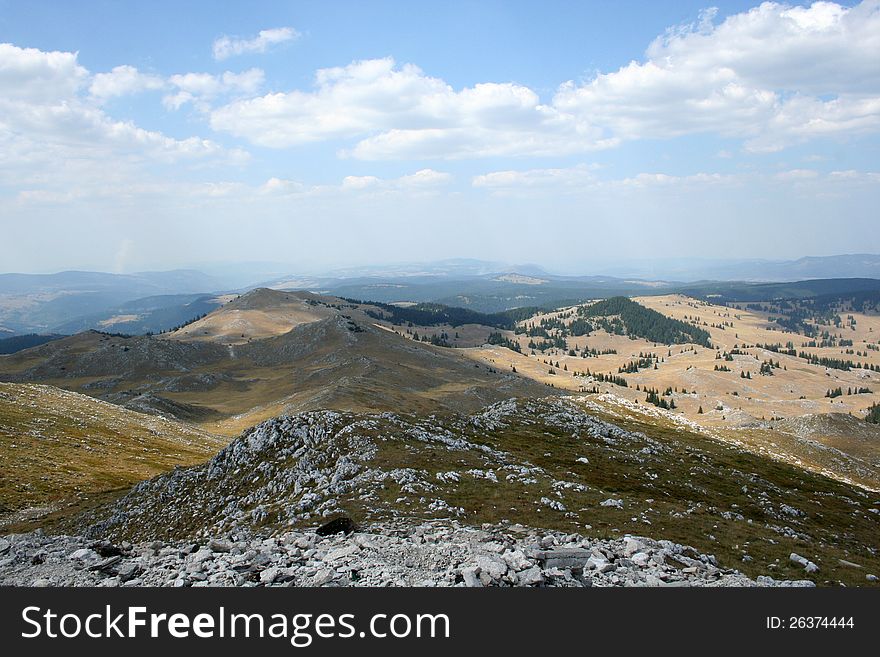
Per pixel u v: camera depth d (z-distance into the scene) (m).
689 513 43.84
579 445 84.38
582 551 26.66
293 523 39.84
